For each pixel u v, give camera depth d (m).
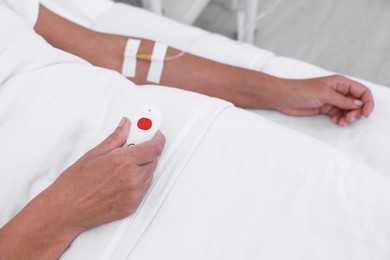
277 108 0.91
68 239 0.57
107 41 0.98
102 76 0.70
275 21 1.78
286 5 1.81
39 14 0.98
